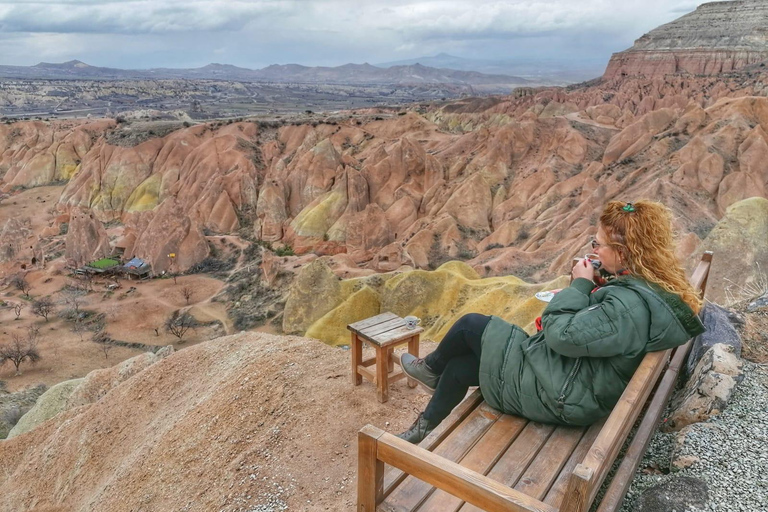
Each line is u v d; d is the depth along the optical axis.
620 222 4.43
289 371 11.37
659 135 71.62
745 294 11.73
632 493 4.84
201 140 109.88
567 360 4.46
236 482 8.66
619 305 4.14
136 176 104.50
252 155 103.50
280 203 82.75
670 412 5.98
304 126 113.31
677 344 4.27
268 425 10.02
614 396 4.35
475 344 5.00
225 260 74.75
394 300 38.94
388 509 4.07
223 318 57.88
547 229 60.12
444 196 75.38
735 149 63.31
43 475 16.70
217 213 86.69
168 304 61.38
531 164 81.06
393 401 9.82
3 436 31.39
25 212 107.69
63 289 67.25
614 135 83.12
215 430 10.80
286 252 76.44
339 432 9.19
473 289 36.53
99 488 13.62
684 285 4.28
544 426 4.70
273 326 53.16
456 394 5.37
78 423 17.19
